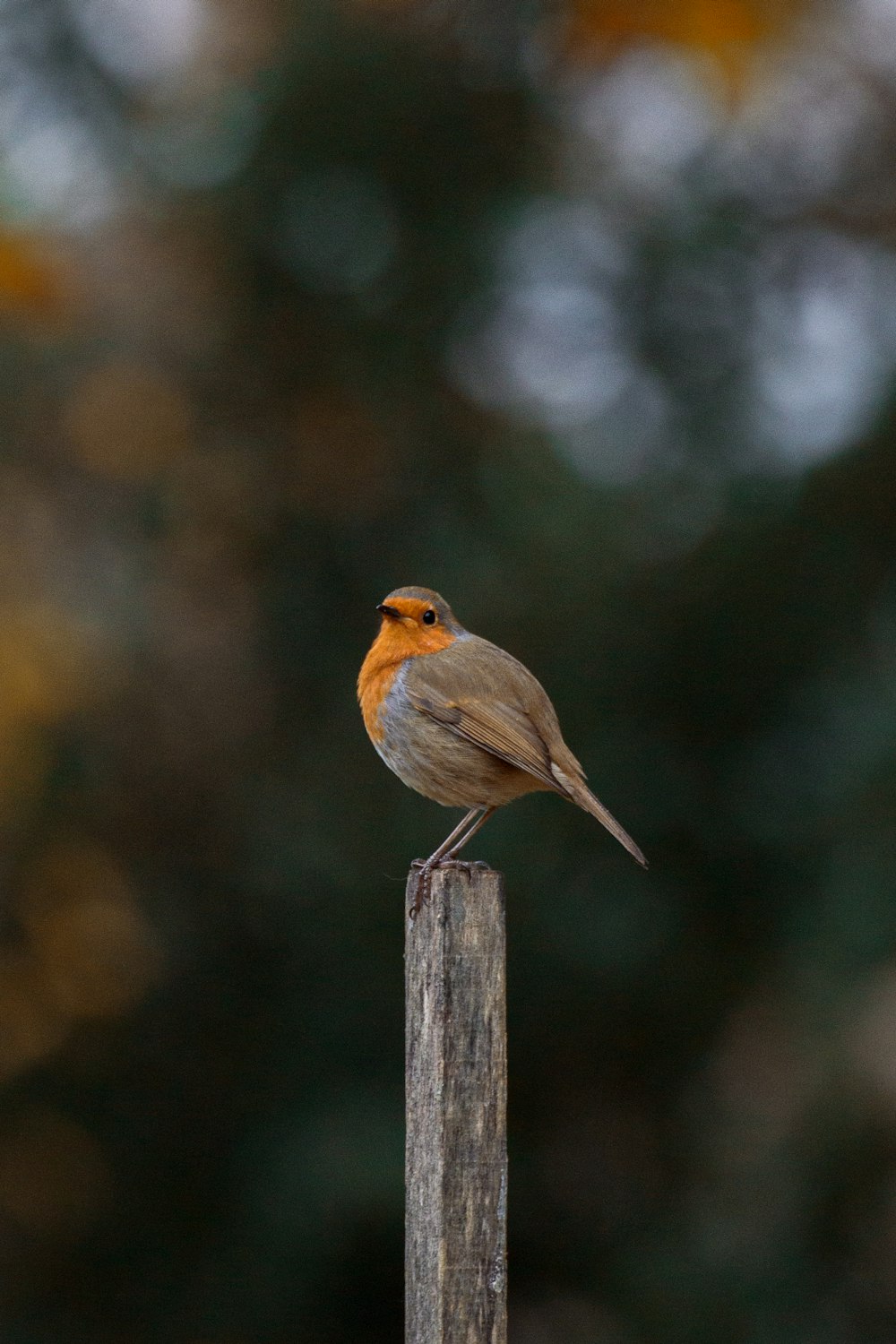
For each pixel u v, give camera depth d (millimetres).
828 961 11641
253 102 14008
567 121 14000
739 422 14031
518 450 14688
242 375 14773
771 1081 12422
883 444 12688
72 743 14242
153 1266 14562
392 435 14758
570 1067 14531
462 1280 4426
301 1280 13469
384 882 13930
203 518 14852
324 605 14812
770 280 14000
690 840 14000
